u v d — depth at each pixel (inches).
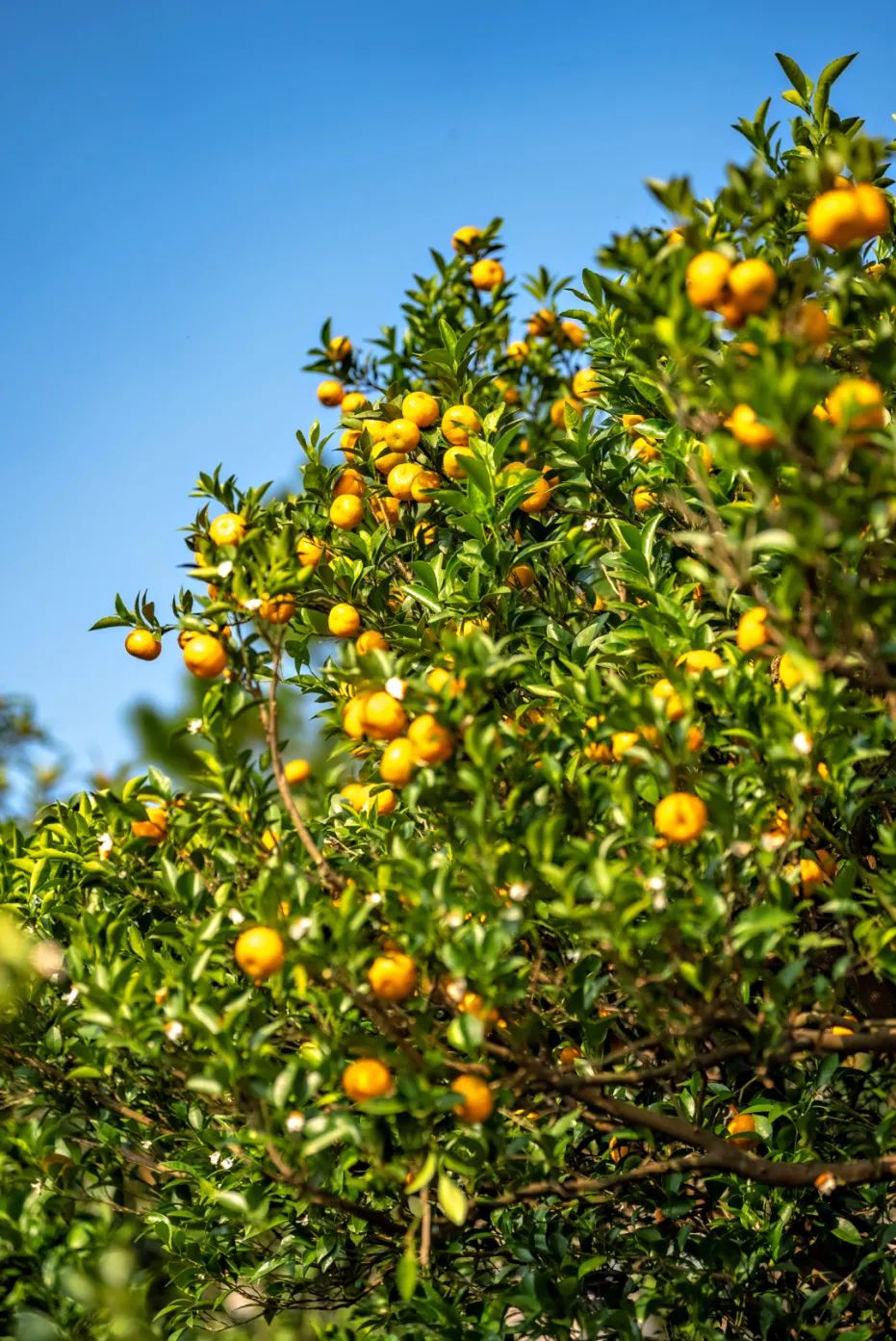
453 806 92.2
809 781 90.6
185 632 102.3
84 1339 96.3
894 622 87.9
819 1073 102.7
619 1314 98.7
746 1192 103.1
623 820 90.9
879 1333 101.1
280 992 91.3
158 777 99.0
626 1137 100.9
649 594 101.2
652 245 88.2
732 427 86.7
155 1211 103.1
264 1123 90.8
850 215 87.1
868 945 92.4
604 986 94.6
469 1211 99.3
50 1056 102.4
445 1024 97.1
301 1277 104.2
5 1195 97.6
